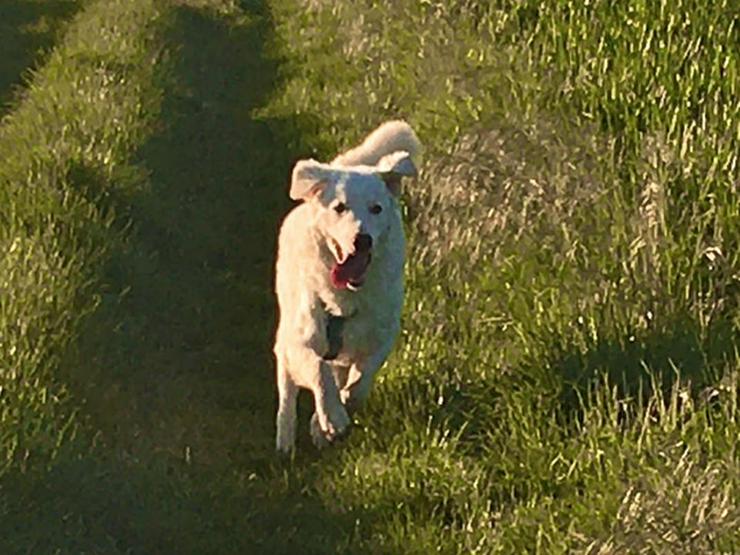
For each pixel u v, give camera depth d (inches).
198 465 277.3
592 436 241.0
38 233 343.3
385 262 281.0
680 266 282.7
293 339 284.5
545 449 245.9
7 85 625.9
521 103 386.0
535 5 459.2
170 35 650.2
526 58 421.1
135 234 382.6
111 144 438.0
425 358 295.7
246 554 238.1
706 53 355.9
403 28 534.9
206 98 570.3
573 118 364.5
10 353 274.5
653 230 294.4
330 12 669.9
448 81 434.0
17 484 232.1
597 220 312.5
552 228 322.3
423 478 249.8
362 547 235.0
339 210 275.3
